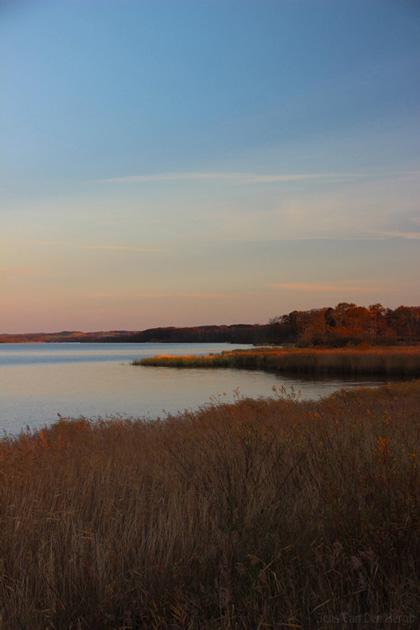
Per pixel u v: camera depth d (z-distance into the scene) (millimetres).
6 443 10172
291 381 41219
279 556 3283
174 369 62688
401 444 5609
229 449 5918
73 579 3279
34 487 5188
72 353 168750
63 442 9406
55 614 2996
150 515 4375
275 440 6188
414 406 13164
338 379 42719
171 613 3002
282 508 4258
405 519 3424
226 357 69062
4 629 2854
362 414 9969
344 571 3148
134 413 24156
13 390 37375
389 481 3898
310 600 2996
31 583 3270
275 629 2646
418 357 48062
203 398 30500
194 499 4562
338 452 5082
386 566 3248
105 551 3596
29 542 3832
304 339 111062
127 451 7449
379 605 2969
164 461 6164
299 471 5215
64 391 36375
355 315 136750
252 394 31172
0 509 4504
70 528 4105
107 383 43406
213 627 2801
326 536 3553
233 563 3422
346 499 3898
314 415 8484
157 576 3277
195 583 3217
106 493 4930
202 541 3715
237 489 4715
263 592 3023
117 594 3119
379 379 42281
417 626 2754
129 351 184500
